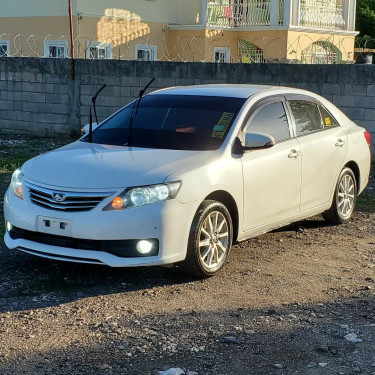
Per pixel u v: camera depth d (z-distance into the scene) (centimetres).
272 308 548
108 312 534
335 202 812
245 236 668
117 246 564
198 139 657
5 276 616
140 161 607
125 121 715
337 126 825
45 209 580
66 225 567
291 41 2480
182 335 491
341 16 2748
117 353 459
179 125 681
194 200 589
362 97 1272
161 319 521
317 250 725
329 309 549
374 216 891
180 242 582
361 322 521
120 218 557
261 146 646
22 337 485
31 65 1656
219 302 561
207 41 2489
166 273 632
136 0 2398
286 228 819
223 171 623
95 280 611
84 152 643
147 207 564
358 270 658
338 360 453
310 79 1322
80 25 2214
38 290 583
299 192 732
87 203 566
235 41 2609
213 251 620
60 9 2255
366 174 879
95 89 1585
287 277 630
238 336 490
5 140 1609
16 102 1700
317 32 2586
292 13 2489
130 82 1541
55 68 1627
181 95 734
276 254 707
